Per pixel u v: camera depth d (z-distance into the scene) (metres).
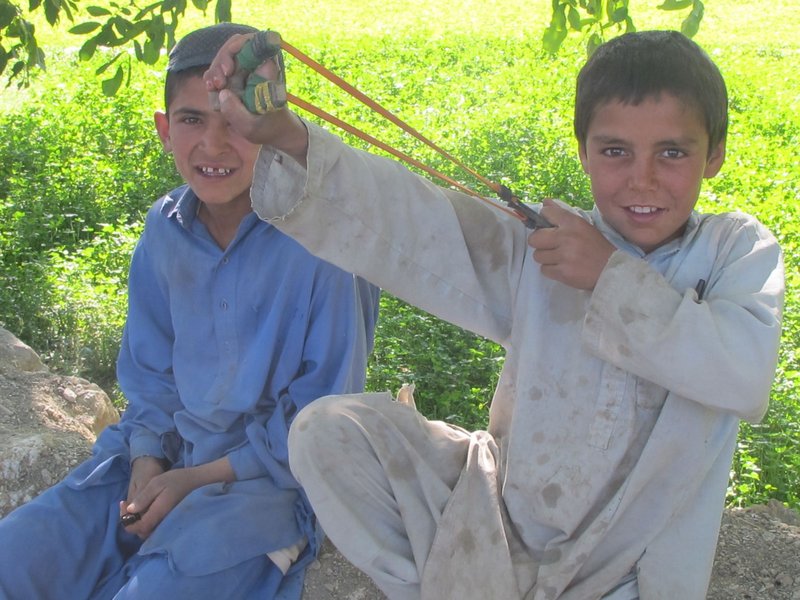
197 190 3.07
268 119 2.16
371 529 2.61
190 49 2.99
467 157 9.91
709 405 2.30
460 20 20.27
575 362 2.50
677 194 2.39
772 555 3.29
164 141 3.27
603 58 2.42
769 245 2.48
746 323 2.31
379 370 5.60
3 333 5.36
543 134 10.79
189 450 3.22
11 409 4.43
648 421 2.46
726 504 4.54
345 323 3.12
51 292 6.53
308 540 3.11
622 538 2.50
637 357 2.29
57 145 9.80
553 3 4.68
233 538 2.89
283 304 3.11
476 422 5.31
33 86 12.51
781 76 15.06
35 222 7.86
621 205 2.42
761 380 2.27
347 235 2.44
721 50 16.83
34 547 2.99
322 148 2.31
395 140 10.45
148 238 3.29
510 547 2.56
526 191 8.89
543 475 2.51
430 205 2.50
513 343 2.61
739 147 10.98
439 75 14.23
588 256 2.31
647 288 2.28
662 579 2.48
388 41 16.95
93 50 4.43
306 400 3.12
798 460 4.88
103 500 3.17
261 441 3.09
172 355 3.31
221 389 3.17
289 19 20.39
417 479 2.65
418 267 2.52
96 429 4.69
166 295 3.30
